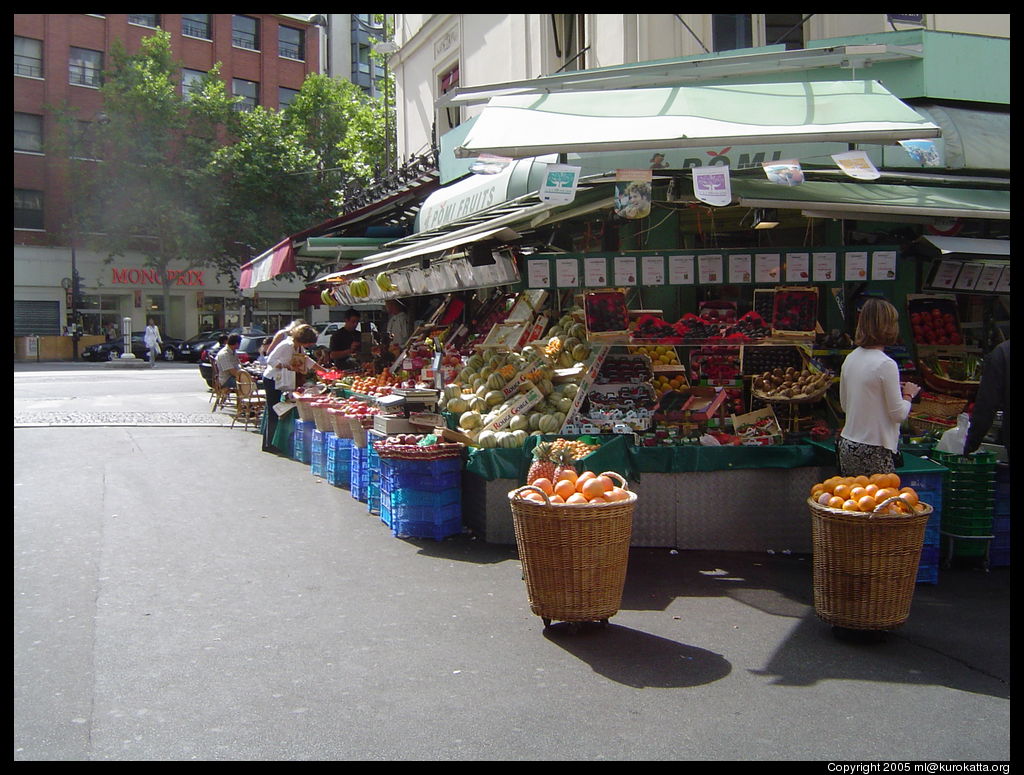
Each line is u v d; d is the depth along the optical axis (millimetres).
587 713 3795
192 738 3527
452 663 4352
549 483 4918
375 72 53812
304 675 4176
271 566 6012
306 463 10438
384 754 3412
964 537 6133
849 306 8133
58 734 3543
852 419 5172
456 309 12180
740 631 4871
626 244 8422
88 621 4871
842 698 3980
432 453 6711
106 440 12258
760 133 5695
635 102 6527
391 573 5891
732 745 3516
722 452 6449
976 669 4348
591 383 7055
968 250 7066
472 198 10227
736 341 6898
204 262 39531
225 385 15242
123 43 38094
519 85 7023
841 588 4629
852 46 6879
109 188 36000
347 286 13242
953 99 8930
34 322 38312
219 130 40312
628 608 5266
